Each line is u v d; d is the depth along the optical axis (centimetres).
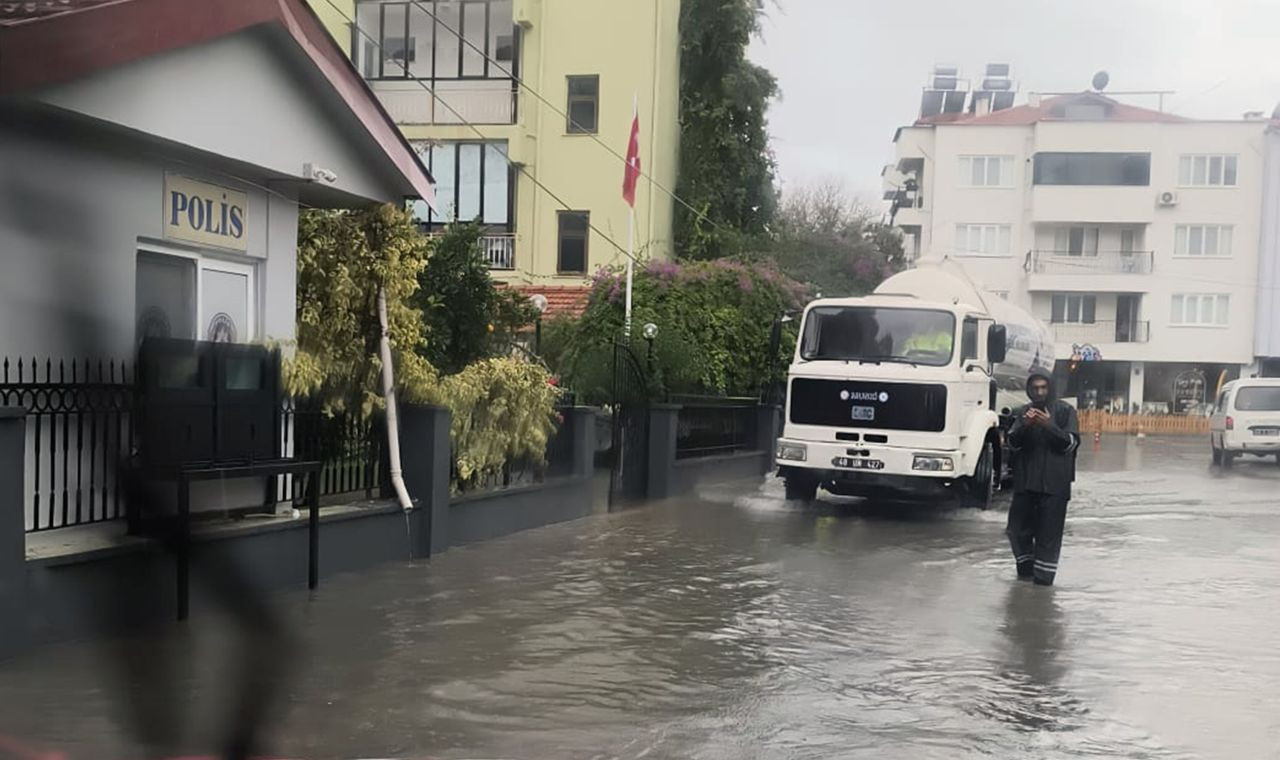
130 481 722
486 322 1583
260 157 852
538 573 988
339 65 923
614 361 1570
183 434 738
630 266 2117
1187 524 1498
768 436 2264
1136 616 876
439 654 689
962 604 910
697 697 618
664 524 1377
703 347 2177
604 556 1100
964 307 1538
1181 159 5416
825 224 4772
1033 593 966
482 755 513
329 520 906
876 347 1523
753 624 809
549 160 2845
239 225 886
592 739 540
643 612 838
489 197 2844
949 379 1470
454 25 2856
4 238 665
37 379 684
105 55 671
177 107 756
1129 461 2964
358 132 966
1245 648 773
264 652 672
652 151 2814
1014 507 1033
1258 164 5356
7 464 605
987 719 592
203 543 761
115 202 747
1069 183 5444
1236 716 609
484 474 1188
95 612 675
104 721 535
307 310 1005
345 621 768
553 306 2655
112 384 718
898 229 5712
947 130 5628
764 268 2480
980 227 5631
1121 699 638
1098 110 5641
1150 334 5469
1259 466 2781
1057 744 553
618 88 2819
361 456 1001
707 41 3086
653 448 1677
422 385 1061
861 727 573
